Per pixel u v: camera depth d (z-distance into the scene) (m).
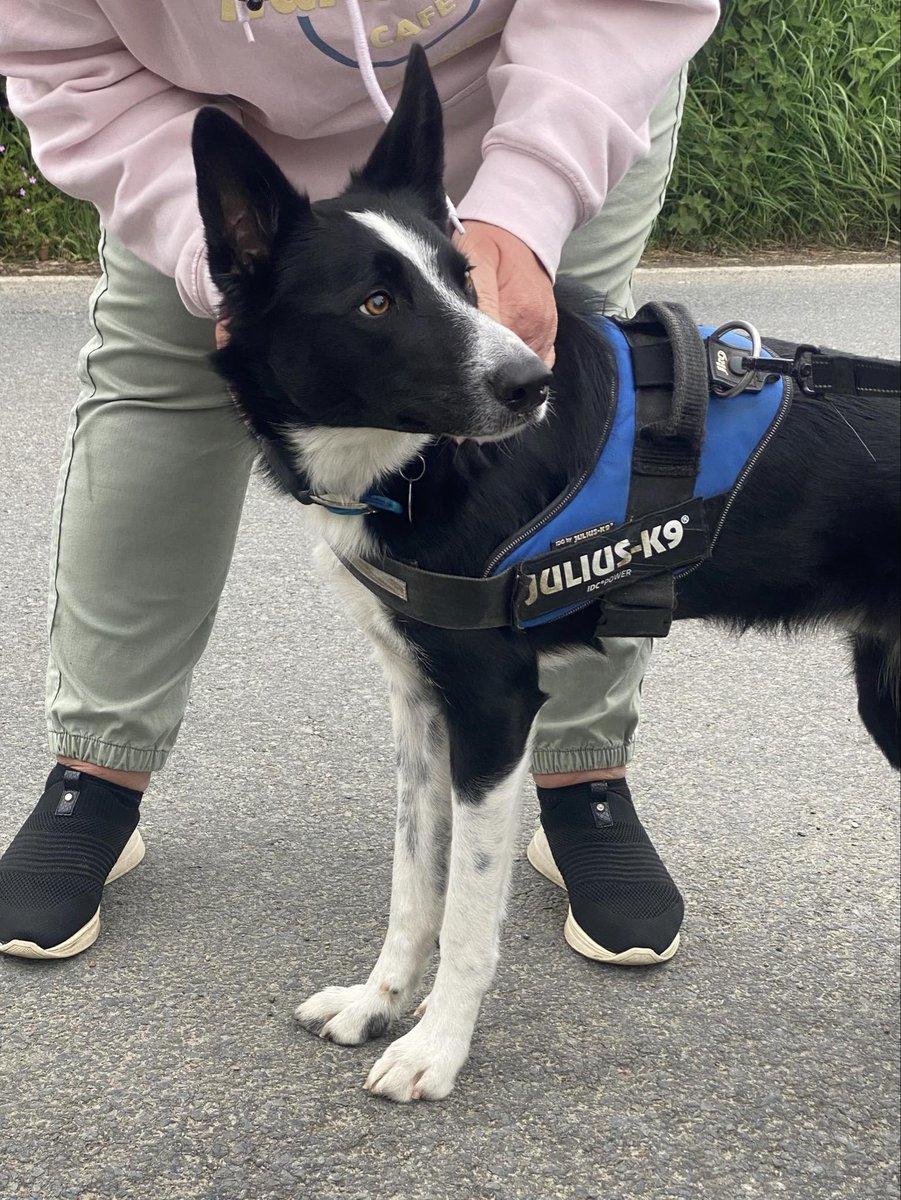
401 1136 1.13
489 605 1.13
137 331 1.28
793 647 1.98
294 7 1.13
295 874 1.44
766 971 1.35
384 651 1.22
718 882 1.47
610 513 1.16
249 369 1.13
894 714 1.36
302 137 1.27
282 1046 1.21
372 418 1.10
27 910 1.30
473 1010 1.18
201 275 1.15
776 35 4.24
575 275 1.34
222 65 1.18
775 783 1.65
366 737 1.69
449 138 1.29
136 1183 1.07
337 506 1.13
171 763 1.62
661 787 1.64
